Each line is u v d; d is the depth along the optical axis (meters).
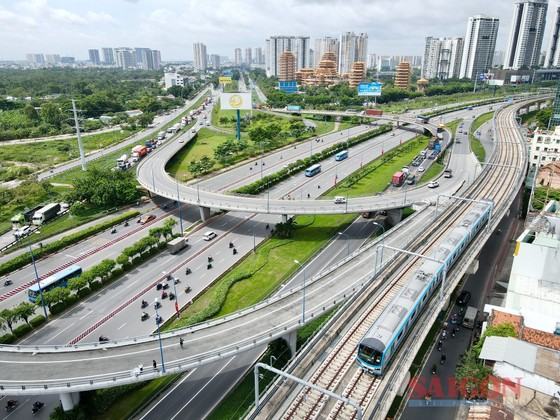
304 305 69.12
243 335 63.00
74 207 124.50
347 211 107.69
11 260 94.06
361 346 51.88
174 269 94.38
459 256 79.25
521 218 119.56
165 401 60.28
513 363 54.28
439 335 71.06
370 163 176.75
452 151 183.38
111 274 90.00
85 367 56.88
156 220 121.38
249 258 99.31
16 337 71.12
